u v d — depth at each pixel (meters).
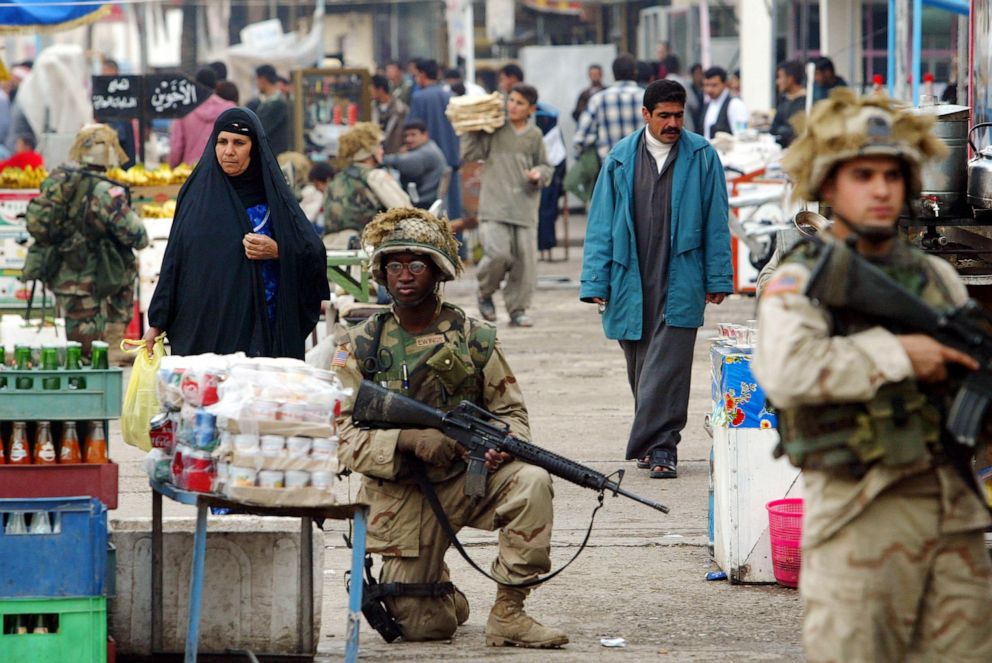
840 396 8.01
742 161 36.59
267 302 15.34
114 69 53.22
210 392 11.12
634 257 19.41
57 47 50.31
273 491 11.02
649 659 12.27
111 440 22.97
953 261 14.56
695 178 19.27
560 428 23.02
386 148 45.28
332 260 23.28
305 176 36.38
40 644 10.93
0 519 10.87
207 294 15.15
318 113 43.69
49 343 11.34
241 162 15.38
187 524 12.36
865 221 8.22
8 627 10.99
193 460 11.09
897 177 8.27
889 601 8.23
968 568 8.24
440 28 78.31
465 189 45.91
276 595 12.19
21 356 11.23
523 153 32.75
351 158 29.58
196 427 11.06
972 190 14.32
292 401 11.09
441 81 57.81
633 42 76.94
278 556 12.19
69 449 11.22
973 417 7.97
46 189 26.73
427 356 12.69
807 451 8.27
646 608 14.07
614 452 21.23
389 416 12.51
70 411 11.10
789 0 54.88
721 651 12.56
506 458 12.48
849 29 48.94
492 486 12.59
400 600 12.86
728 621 13.57
